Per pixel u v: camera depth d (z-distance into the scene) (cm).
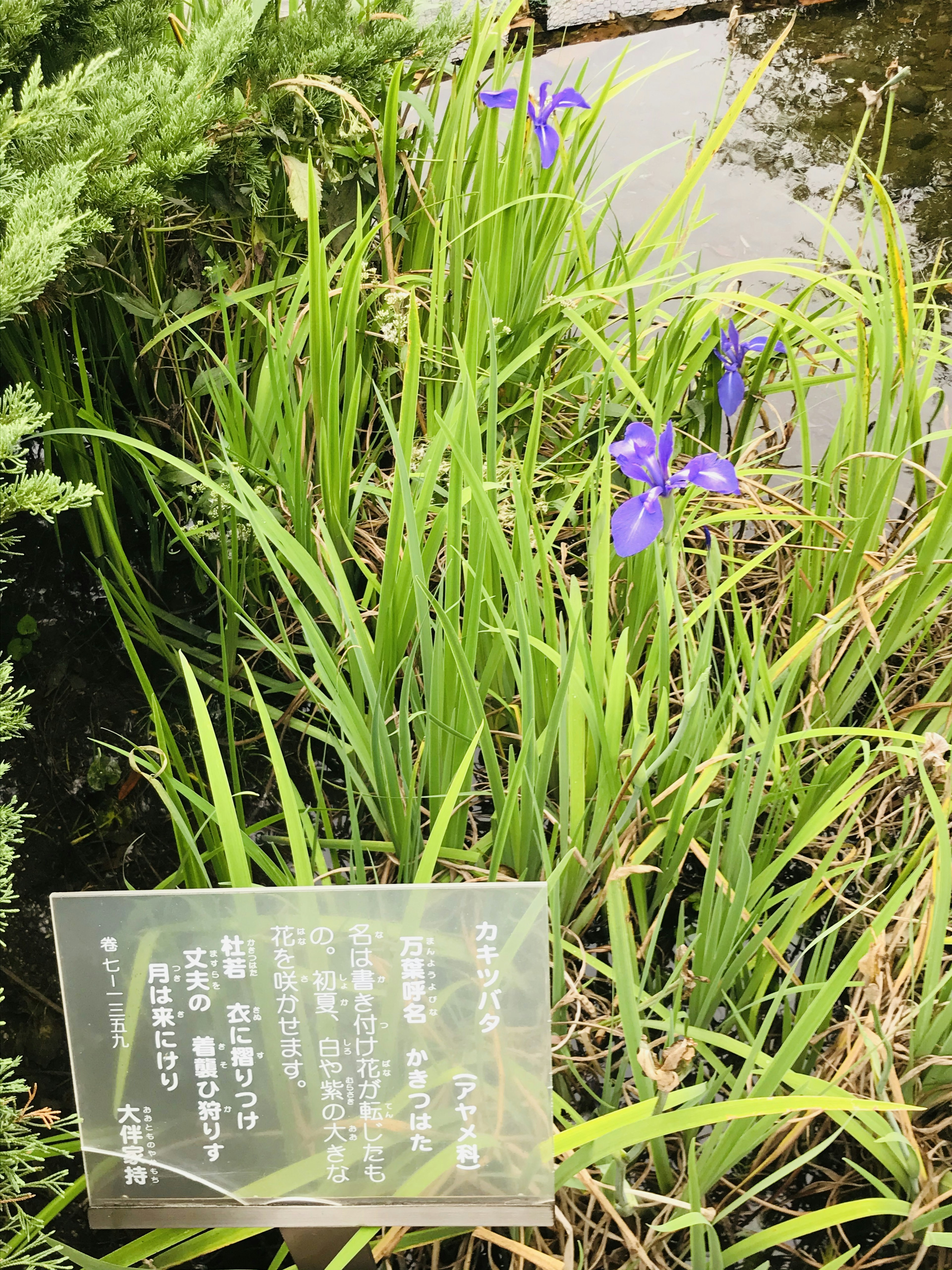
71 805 112
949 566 115
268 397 123
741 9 263
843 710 122
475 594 95
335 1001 81
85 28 121
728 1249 83
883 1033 86
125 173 105
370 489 121
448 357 139
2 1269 80
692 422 146
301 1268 87
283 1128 83
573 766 96
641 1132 79
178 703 121
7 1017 100
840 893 101
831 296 175
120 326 129
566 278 157
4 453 85
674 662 124
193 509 126
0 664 86
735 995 101
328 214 144
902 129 218
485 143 144
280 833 113
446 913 80
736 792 94
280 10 144
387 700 106
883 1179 92
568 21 259
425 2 165
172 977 81
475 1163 83
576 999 93
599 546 102
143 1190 85
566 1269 82
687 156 181
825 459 131
